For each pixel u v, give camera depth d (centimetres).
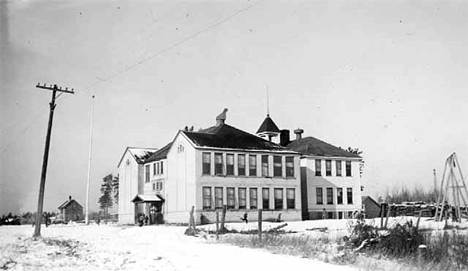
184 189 5691
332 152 6794
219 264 1970
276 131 7538
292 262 2061
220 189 5600
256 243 2772
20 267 1870
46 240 3067
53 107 3644
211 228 4234
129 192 6988
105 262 2009
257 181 5800
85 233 4216
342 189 6706
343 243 2528
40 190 3538
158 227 5075
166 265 1920
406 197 7738
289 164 6034
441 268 1994
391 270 1961
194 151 5541
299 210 5972
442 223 4038
